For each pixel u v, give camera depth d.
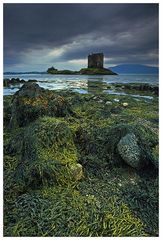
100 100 9.70
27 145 4.33
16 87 14.51
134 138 4.51
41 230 3.07
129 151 4.34
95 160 4.46
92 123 6.08
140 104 9.61
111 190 3.85
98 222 3.20
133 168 4.38
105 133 5.09
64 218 3.22
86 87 15.70
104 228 3.14
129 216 3.36
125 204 3.58
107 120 6.57
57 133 4.37
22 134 4.92
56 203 3.43
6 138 5.29
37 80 21.34
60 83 18.69
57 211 3.31
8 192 3.65
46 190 3.70
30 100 5.79
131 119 6.98
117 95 11.82
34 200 3.48
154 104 9.71
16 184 3.80
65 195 3.62
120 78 27.91
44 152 4.11
